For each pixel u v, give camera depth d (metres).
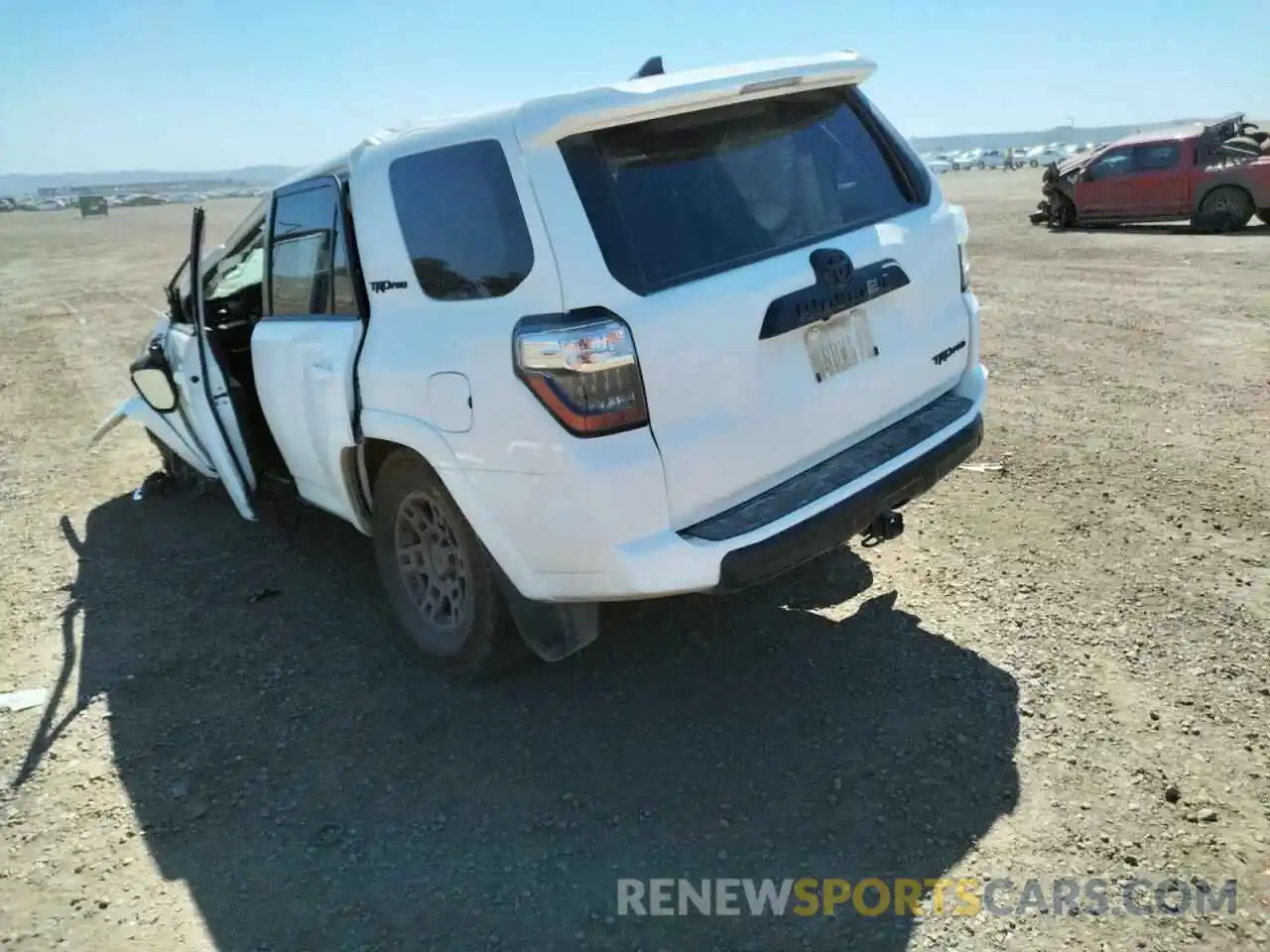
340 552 5.27
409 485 3.74
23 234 50.97
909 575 4.45
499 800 3.17
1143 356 8.12
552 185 2.98
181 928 2.71
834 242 3.39
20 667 4.23
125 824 3.16
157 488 6.46
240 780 3.35
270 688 3.94
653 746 3.39
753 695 3.64
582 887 2.78
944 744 3.26
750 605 4.30
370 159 3.58
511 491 3.13
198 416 4.92
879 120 3.85
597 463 2.92
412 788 3.26
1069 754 3.16
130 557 5.39
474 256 3.21
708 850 2.88
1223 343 8.34
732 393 3.10
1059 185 19.14
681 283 3.03
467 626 3.68
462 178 3.20
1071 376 7.66
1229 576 4.20
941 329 3.82
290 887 2.85
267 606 4.69
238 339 5.25
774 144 3.43
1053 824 2.87
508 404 3.05
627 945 2.57
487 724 3.60
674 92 3.06
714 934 2.58
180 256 29.00
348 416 3.73
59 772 3.46
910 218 3.72
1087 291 11.55
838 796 3.06
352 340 3.73
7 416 8.89
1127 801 2.93
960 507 5.17
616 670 3.88
